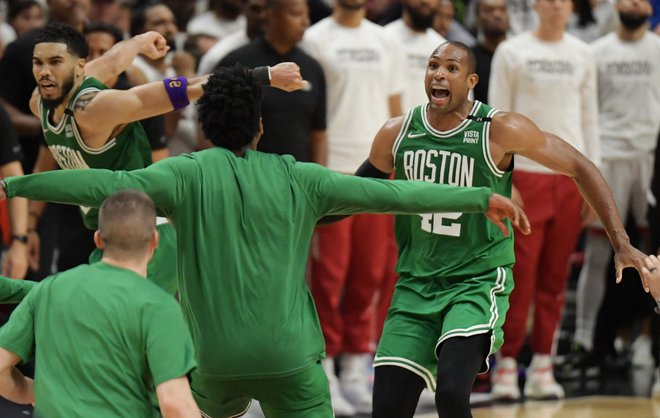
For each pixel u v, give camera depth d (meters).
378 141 11.37
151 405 8.15
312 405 9.66
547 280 16.98
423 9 17.34
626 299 18.62
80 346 7.99
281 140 15.55
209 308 9.34
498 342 10.77
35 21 18.52
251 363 9.34
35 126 16.05
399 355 10.74
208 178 9.40
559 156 10.96
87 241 14.20
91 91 11.10
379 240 16.06
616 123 18.48
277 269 9.37
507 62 16.77
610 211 10.92
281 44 15.62
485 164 10.88
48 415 7.98
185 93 10.85
